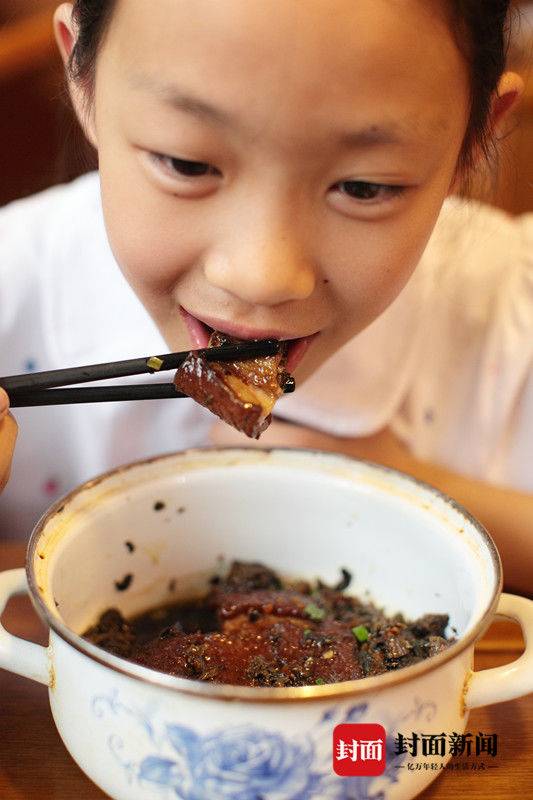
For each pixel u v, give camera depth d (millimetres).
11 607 421
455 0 319
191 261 348
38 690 379
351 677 354
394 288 363
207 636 373
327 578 416
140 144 329
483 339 658
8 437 370
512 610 350
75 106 418
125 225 351
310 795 299
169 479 396
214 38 298
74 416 618
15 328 611
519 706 381
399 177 326
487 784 348
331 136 308
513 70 494
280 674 355
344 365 586
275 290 324
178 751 294
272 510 410
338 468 401
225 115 305
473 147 396
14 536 633
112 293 591
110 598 395
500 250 663
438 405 672
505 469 672
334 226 334
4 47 736
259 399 345
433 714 311
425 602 390
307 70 297
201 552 413
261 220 322
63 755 353
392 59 303
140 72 317
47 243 605
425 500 383
